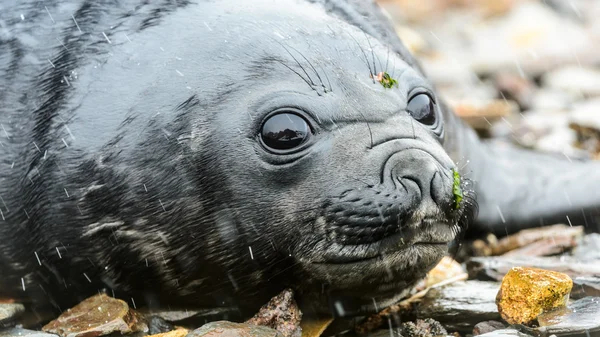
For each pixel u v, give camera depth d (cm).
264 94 1162
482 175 1580
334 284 1183
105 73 1218
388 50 1270
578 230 1551
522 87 2328
